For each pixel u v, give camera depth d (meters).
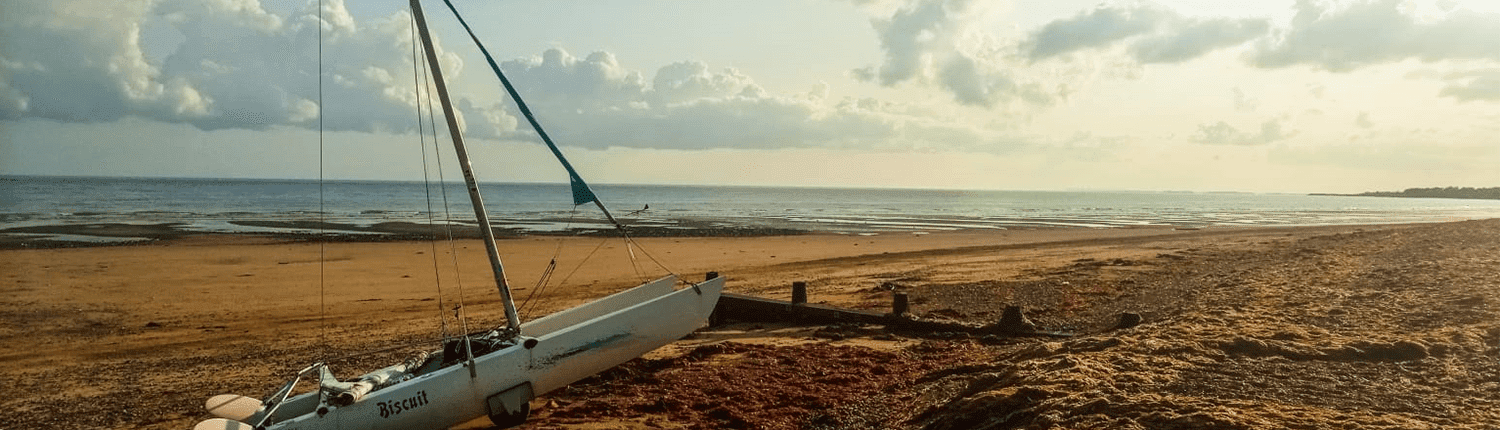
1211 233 60.00
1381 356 10.27
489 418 10.26
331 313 20.59
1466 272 18.94
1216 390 8.41
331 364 14.40
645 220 76.06
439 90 11.27
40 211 71.00
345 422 8.70
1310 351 10.55
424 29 11.28
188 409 11.34
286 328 18.36
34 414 11.11
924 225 73.12
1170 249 40.50
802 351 13.23
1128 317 14.75
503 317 19.80
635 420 9.52
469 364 9.56
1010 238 53.03
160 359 14.94
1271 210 143.50
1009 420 7.97
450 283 27.12
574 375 10.52
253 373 13.70
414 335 17.34
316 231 51.62
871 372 11.68
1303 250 32.88
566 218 76.44
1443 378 8.81
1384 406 7.63
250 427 8.39
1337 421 6.93
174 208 80.88
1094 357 10.27
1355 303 15.65
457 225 61.03
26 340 16.94
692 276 28.58
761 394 10.46
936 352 13.17
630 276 28.98
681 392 10.70
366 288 25.66
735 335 15.55
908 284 24.19
